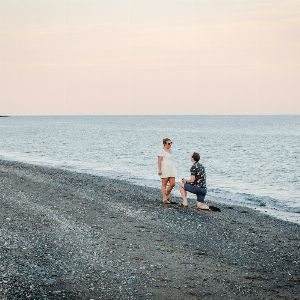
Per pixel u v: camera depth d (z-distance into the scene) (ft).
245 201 65.72
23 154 166.20
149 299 22.99
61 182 73.51
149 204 53.67
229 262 30.48
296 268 29.55
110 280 25.79
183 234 38.68
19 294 22.79
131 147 208.95
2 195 56.49
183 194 52.24
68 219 42.80
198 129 508.12
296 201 69.00
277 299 23.50
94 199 56.18
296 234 40.93
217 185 89.71
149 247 33.65
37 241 33.83
